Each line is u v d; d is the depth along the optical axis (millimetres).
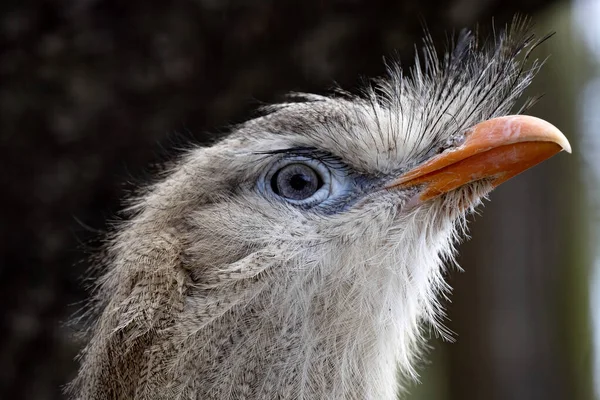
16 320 1998
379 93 1874
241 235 1837
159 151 1976
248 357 1830
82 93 2000
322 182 1845
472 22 1983
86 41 1998
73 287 2004
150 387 1826
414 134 1853
